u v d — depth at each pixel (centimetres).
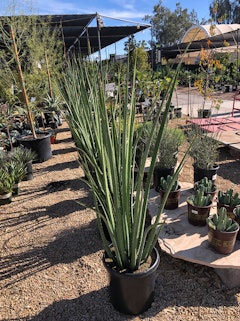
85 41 1041
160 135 106
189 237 182
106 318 146
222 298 155
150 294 145
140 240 132
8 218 254
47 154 417
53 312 152
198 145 276
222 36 742
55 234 223
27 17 484
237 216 178
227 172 335
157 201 231
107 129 109
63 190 307
